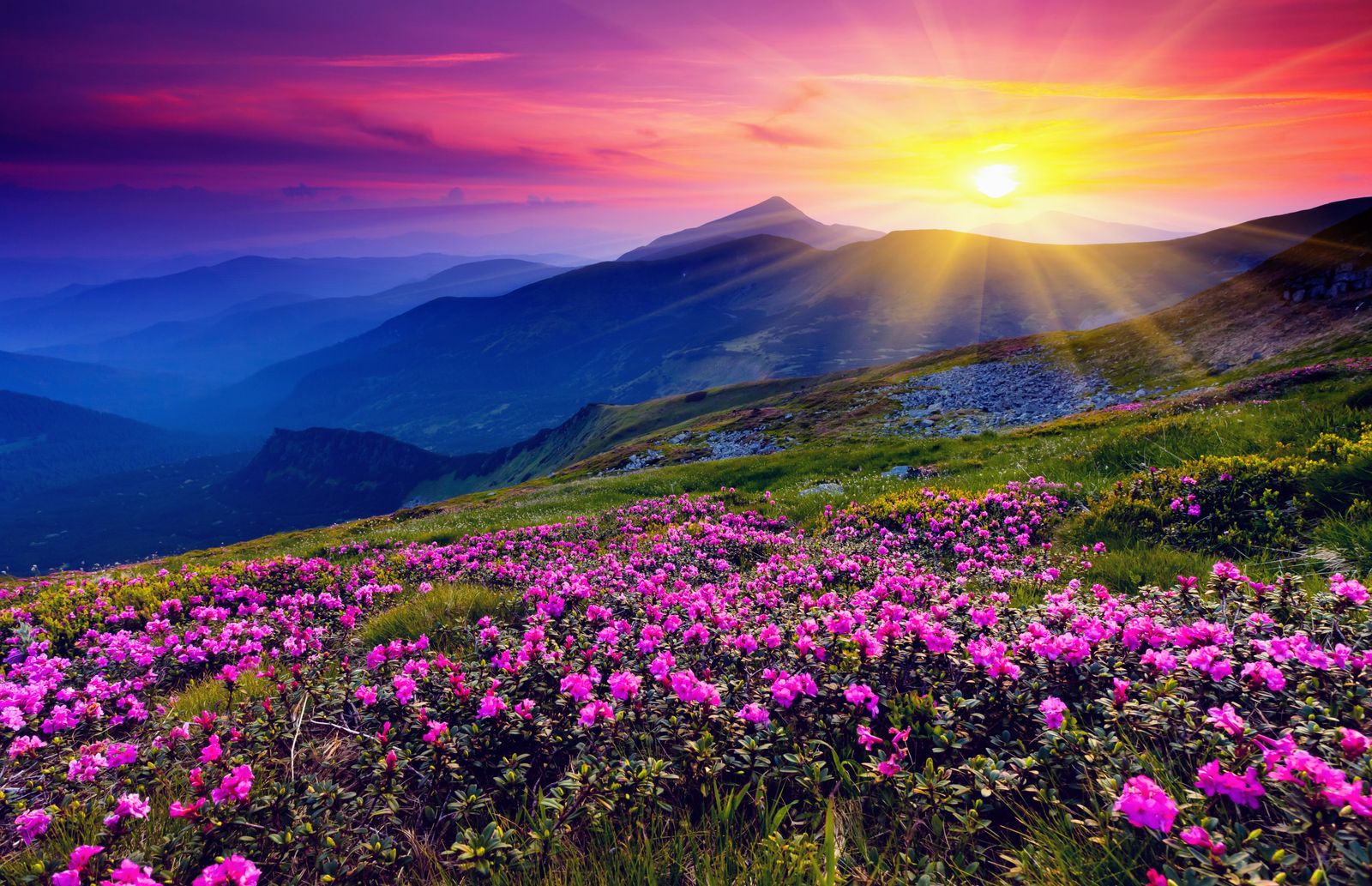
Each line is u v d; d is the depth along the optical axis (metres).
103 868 3.42
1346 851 2.59
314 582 12.04
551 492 49.72
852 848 3.34
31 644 8.35
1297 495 8.74
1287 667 4.02
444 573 12.56
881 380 102.88
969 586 8.43
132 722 5.80
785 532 14.65
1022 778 3.47
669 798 3.85
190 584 11.60
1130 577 7.69
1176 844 2.76
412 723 4.72
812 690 4.22
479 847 3.26
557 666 5.24
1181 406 33.75
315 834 3.60
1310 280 57.50
